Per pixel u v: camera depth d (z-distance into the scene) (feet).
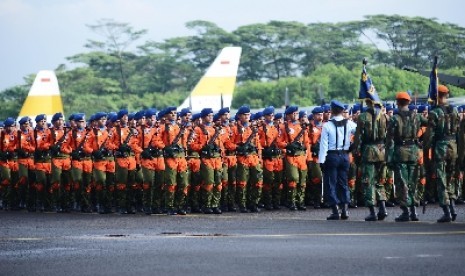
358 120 142.00
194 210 169.07
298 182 172.45
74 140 178.70
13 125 187.32
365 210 168.45
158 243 117.19
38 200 184.03
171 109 165.37
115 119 175.01
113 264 101.55
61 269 99.50
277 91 608.60
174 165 164.25
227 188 170.71
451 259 99.45
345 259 100.32
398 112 139.85
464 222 138.51
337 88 587.27
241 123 170.91
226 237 122.11
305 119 175.63
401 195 140.46
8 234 132.36
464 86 223.92
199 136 166.71
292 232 126.82
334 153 146.10
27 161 184.75
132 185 172.65
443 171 138.41
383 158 142.51
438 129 138.82
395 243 111.86
